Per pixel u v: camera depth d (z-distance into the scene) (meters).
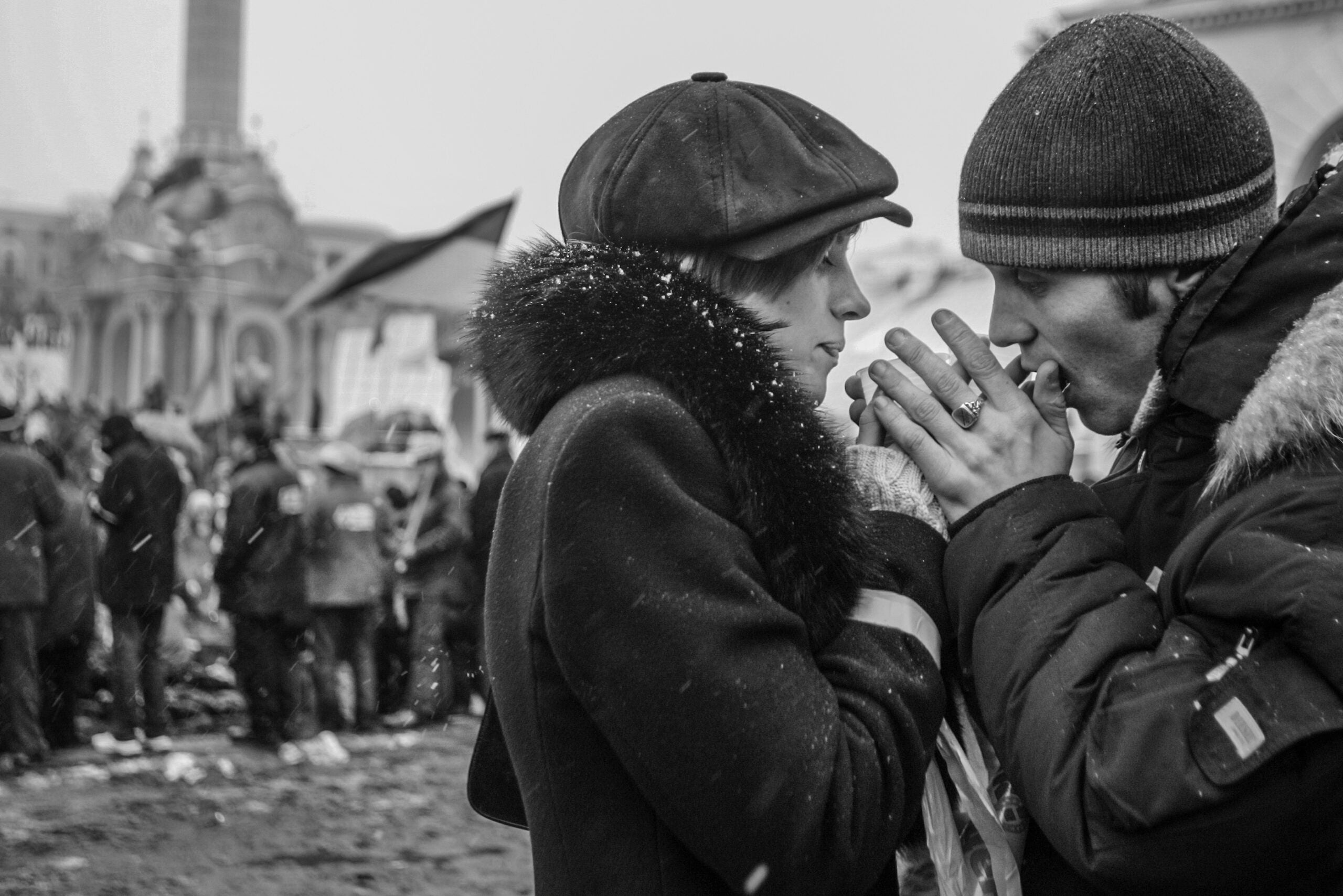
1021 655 1.44
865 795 1.37
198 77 107.19
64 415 21.62
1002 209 1.56
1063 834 1.39
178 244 81.88
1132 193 1.49
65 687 8.44
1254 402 1.36
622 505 1.38
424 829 6.44
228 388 79.69
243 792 7.28
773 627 1.38
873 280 14.98
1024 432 1.56
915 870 1.70
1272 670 1.27
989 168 1.58
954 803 1.60
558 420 1.48
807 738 1.35
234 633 8.65
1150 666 1.35
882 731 1.40
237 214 82.31
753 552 1.44
